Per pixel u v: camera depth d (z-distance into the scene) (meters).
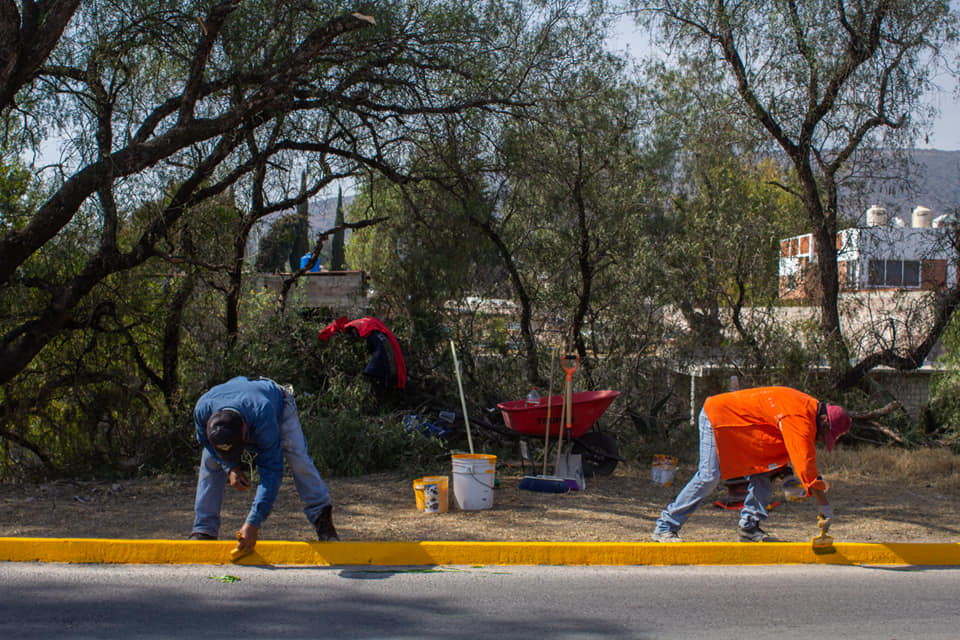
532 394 9.52
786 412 5.99
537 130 12.57
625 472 10.23
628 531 6.92
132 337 11.29
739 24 12.95
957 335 13.33
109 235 9.78
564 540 6.54
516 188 13.12
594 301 14.02
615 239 13.62
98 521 7.08
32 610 4.73
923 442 12.47
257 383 5.71
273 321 11.88
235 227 11.41
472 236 12.73
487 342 12.90
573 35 12.58
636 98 14.09
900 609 5.09
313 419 10.40
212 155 10.54
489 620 4.74
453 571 5.76
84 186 9.21
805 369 13.13
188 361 11.81
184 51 10.98
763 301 14.12
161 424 10.81
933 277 13.77
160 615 4.70
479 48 11.95
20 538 5.88
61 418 11.06
